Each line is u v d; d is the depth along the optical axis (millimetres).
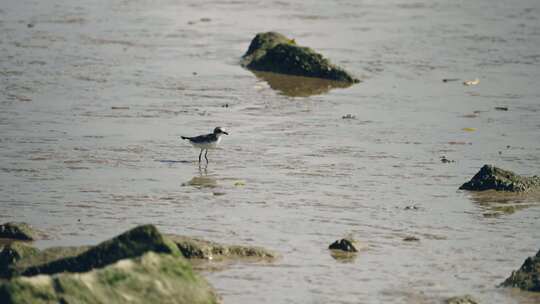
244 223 18109
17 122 26094
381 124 27078
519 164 23000
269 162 22812
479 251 16797
